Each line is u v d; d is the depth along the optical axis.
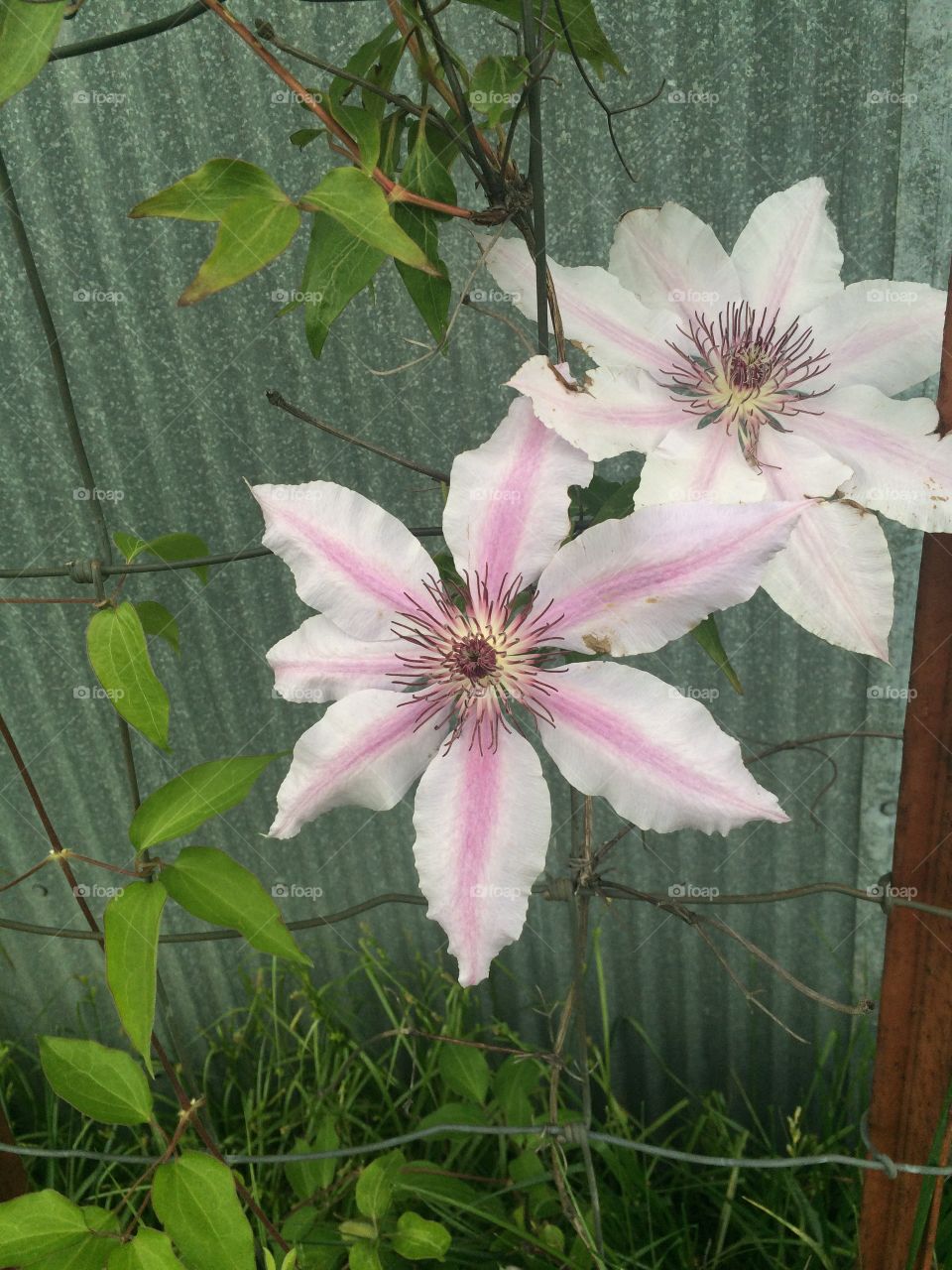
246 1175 0.64
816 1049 0.64
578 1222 0.42
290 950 0.33
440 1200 0.56
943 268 0.48
